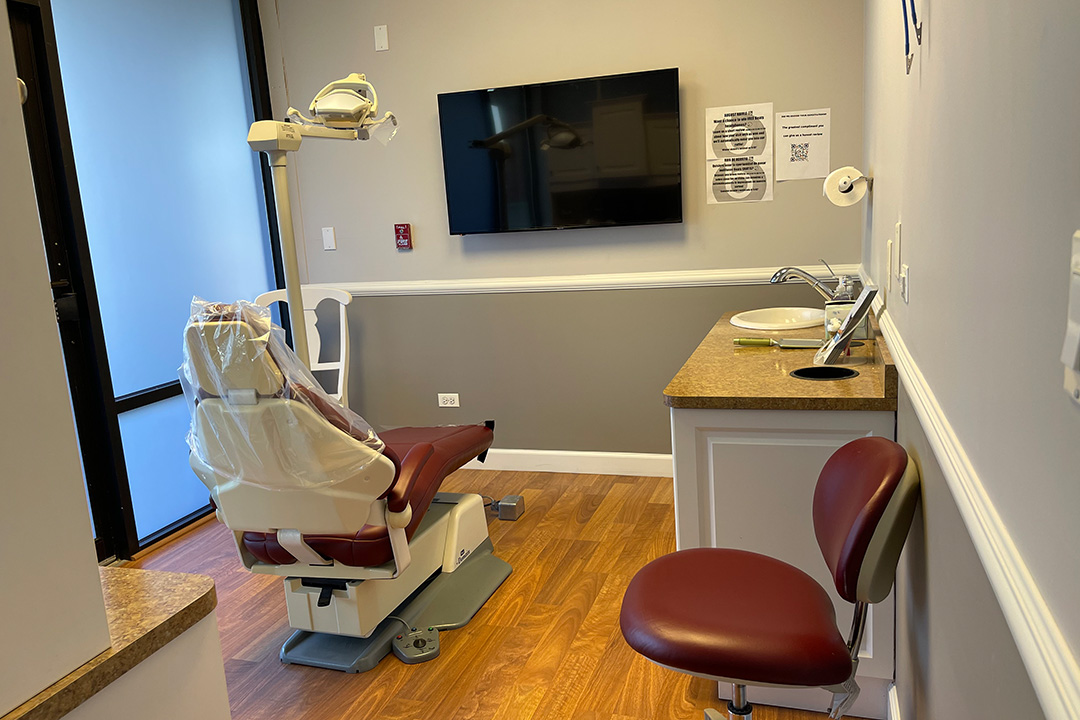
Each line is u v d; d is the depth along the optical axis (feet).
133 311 11.23
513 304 13.26
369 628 7.97
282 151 7.68
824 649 4.74
